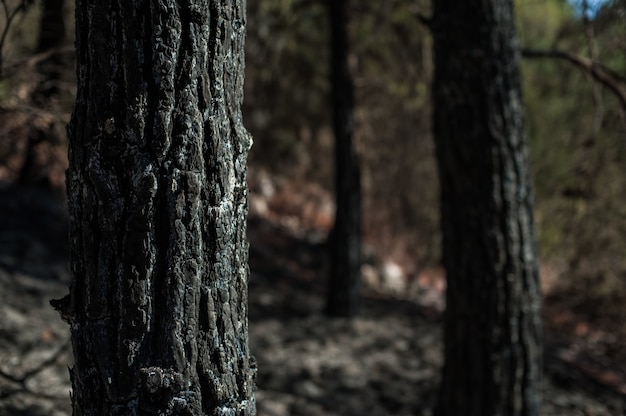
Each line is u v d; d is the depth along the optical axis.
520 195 3.89
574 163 6.34
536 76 6.98
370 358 5.97
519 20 7.11
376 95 7.71
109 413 1.77
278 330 6.20
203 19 1.73
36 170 7.41
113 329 1.75
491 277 3.87
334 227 6.77
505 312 3.88
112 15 1.69
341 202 6.69
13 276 5.68
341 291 6.75
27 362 4.36
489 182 3.84
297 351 5.82
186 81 1.72
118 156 1.71
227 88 1.81
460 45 3.83
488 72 3.81
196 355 1.79
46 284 5.73
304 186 11.17
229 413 1.86
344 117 6.62
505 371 3.90
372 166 8.91
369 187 9.30
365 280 8.78
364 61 7.73
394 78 7.41
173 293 1.74
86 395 1.80
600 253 7.15
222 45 1.78
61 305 1.87
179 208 1.72
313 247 9.58
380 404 5.18
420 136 8.41
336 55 6.61
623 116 5.09
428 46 7.12
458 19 3.83
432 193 9.20
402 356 6.14
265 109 8.52
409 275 9.66
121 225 1.72
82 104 1.76
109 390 1.76
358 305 6.83
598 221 6.82
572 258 7.55
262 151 9.90
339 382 5.41
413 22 7.05
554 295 7.91
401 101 7.77
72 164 1.78
